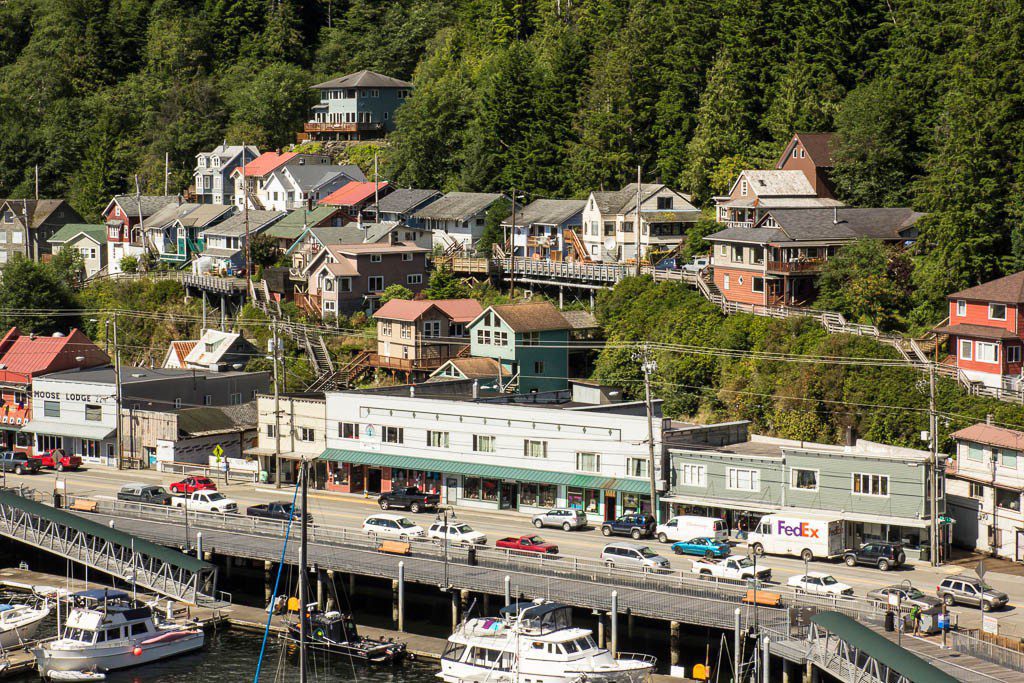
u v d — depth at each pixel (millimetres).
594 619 108938
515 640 95250
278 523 124500
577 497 134875
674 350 164875
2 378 175750
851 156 193375
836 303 160500
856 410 141875
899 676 85562
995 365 142375
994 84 162250
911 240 172375
